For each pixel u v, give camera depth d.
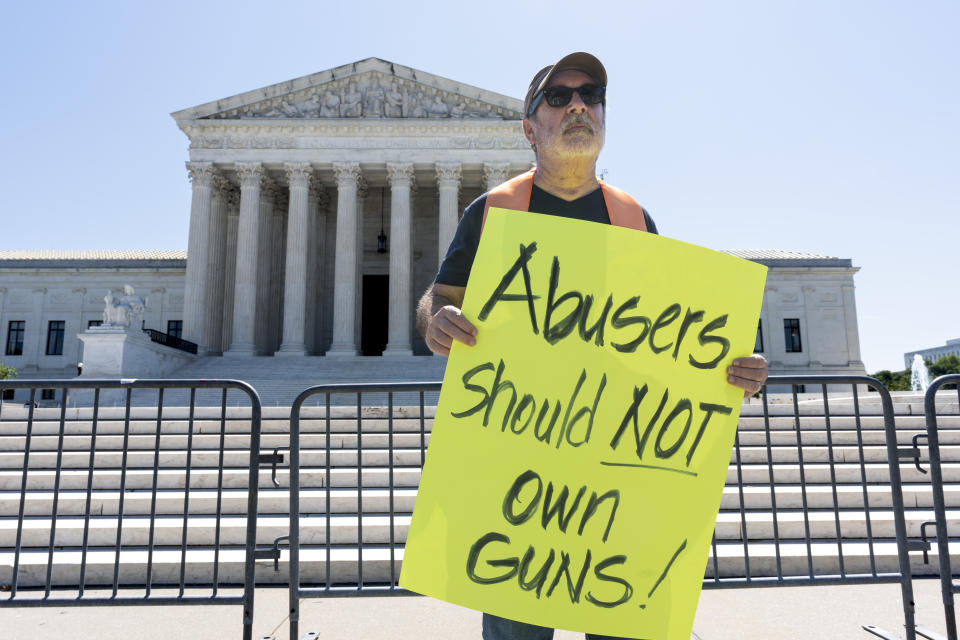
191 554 6.32
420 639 4.49
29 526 6.99
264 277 37.56
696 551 2.31
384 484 8.41
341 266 35.34
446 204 35.81
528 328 2.39
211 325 35.69
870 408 11.65
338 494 7.87
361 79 37.19
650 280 2.42
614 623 2.25
